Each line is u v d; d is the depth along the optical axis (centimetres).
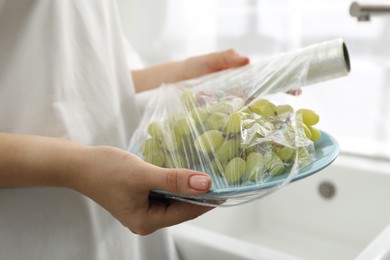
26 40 47
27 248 49
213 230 102
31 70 47
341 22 103
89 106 52
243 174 40
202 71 68
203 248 64
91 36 52
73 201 50
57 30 48
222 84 54
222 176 40
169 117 49
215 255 63
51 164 43
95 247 53
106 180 41
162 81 71
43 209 49
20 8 46
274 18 113
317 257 98
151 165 39
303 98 111
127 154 41
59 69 48
